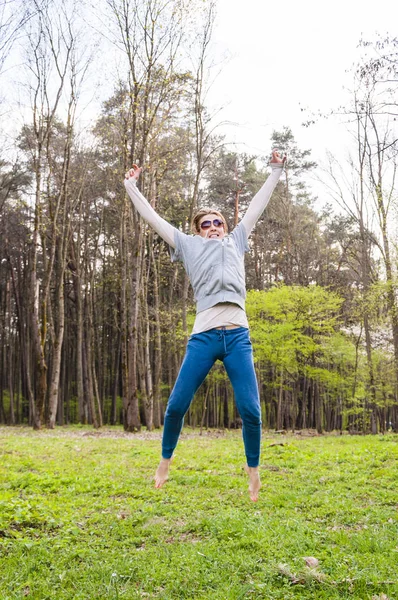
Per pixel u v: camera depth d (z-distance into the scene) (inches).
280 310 999.6
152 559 181.2
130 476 358.0
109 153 1132.5
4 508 244.2
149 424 989.8
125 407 958.4
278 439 839.1
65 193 992.2
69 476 355.3
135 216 900.6
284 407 1369.3
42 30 879.1
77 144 1107.9
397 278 836.6
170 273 1338.6
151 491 304.3
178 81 856.9
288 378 1163.3
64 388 1498.5
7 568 173.6
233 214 1386.6
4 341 1583.4
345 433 1275.8
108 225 1348.4
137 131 891.4
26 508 244.4
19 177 1208.8
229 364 132.8
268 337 974.4
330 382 1117.7
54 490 314.0
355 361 1100.5
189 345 135.6
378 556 176.6
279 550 185.8
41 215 1023.6
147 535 217.3
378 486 314.5
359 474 354.6
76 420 1603.1
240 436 934.4
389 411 1636.3
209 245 143.3
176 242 148.2
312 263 1481.3
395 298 848.9
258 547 190.2
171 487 316.5
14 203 1376.7
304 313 1018.1
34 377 1465.3
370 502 273.1
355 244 1434.5
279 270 1553.9
